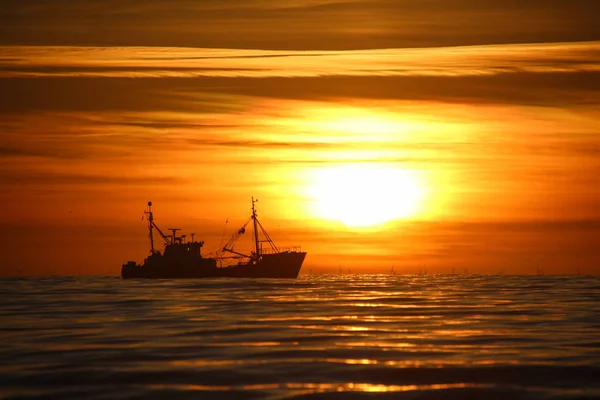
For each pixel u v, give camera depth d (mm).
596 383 116188
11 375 121000
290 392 109625
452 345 153250
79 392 109750
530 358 136375
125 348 148625
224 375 121000
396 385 114688
